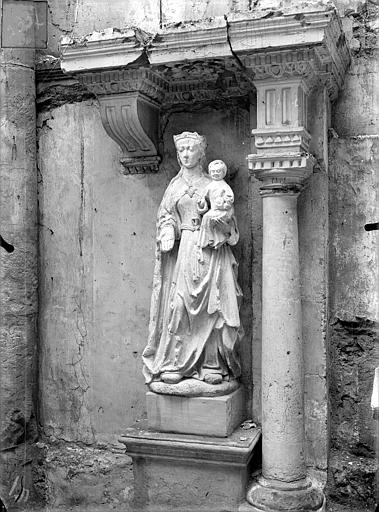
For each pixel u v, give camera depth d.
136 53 3.28
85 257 4.07
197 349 3.43
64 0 4.12
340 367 3.64
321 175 3.51
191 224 3.45
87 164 4.06
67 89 4.11
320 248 3.52
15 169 4.07
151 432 3.52
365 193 3.56
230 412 3.44
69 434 4.13
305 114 3.33
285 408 3.35
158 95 3.67
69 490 4.09
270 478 3.38
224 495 3.42
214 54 3.18
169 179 3.86
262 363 3.42
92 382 4.07
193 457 3.40
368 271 3.56
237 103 3.72
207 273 3.39
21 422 4.08
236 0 3.70
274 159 3.26
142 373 3.85
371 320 3.56
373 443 3.58
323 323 3.51
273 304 3.37
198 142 3.46
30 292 4.13
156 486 3.53
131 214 3.96
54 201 4.13
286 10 3.00
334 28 3.09
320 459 3.52
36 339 4.16
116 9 4.00
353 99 3.61
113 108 3.53
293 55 3.10
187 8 3.83
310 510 3.31
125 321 3.99
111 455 4.03
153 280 3.73
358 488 3.54
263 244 3.43
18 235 4.07
